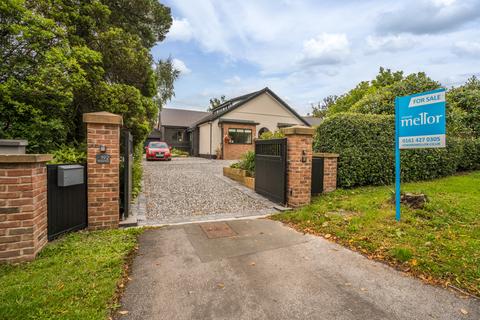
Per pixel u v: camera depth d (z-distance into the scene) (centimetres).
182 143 2575
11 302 180
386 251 280
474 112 1002
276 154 557
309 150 507
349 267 256
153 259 274
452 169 797
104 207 369
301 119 2014
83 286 205
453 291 208
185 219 434
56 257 258
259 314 185
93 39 704
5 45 496
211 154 1780
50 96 546
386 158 643
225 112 1773
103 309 180
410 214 383
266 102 1903
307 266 260
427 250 271
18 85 498
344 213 428
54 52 517
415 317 180
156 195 611
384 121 650
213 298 204
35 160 253
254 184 666
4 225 246
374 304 196
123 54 745
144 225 396
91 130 361
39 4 563
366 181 638
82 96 650
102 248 285
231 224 405
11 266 241
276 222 416
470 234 306
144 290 213
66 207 332
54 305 180
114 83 768
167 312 185
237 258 279
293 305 195
